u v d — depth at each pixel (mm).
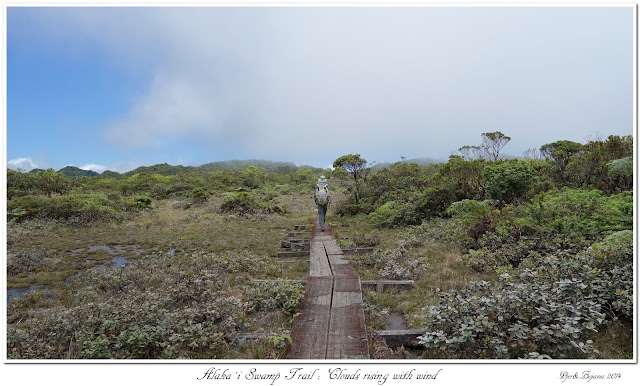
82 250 9820
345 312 4090
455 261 6184
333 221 13898
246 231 12992
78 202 15844
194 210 19594
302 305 4379
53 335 3613
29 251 8406
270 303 4570
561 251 5020
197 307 4512
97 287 5953
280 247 9875
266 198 25953
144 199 21484
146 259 7996
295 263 7707
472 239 6992
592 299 3574
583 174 9305
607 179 8711
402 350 3361
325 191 10852
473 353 3057
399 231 10250
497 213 7484
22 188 20844
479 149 16297
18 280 6637
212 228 13773
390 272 5996
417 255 6871
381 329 3984
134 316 3801
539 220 6641
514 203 8656
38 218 14539
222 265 6883
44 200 15766
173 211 20031
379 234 10055
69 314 4047
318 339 3428
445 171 13016
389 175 16156
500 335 2928
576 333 2922
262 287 5059
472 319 3090
